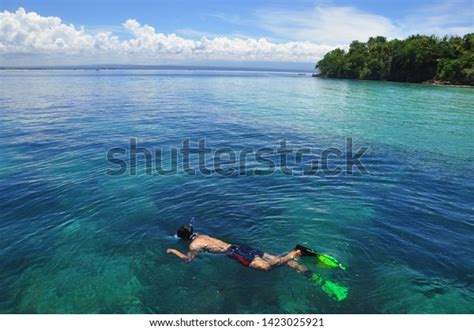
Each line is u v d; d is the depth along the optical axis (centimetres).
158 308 520
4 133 1703
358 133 1850
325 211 838
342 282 565
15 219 802
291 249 667
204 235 698
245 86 5831
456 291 545
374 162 1280
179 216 816
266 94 4303
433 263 619
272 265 593
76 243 697
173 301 531
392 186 1020
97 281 579
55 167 1184
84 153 1367
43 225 774
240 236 718
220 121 2186
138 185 1020
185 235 703
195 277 581
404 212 837
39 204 884
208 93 4269
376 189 994
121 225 772
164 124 2042
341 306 514
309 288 546
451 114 2616
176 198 923
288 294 536
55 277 591
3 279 586
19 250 671
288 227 757
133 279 581
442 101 3628
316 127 2028
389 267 605
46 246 687
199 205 877
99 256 650
